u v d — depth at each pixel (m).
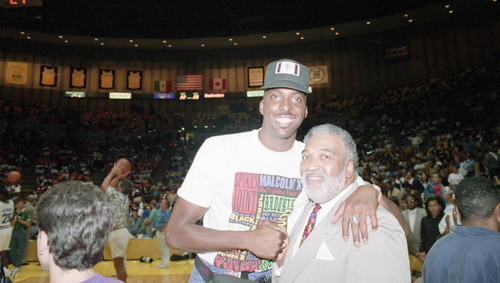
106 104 28.06
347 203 1.54
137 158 24.09
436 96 21.11
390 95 23.91
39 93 26.75
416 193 5.68
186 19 25.66
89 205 1.16
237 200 1.82
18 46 26.62
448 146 15.05
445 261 2.11
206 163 1.78
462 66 23.33
